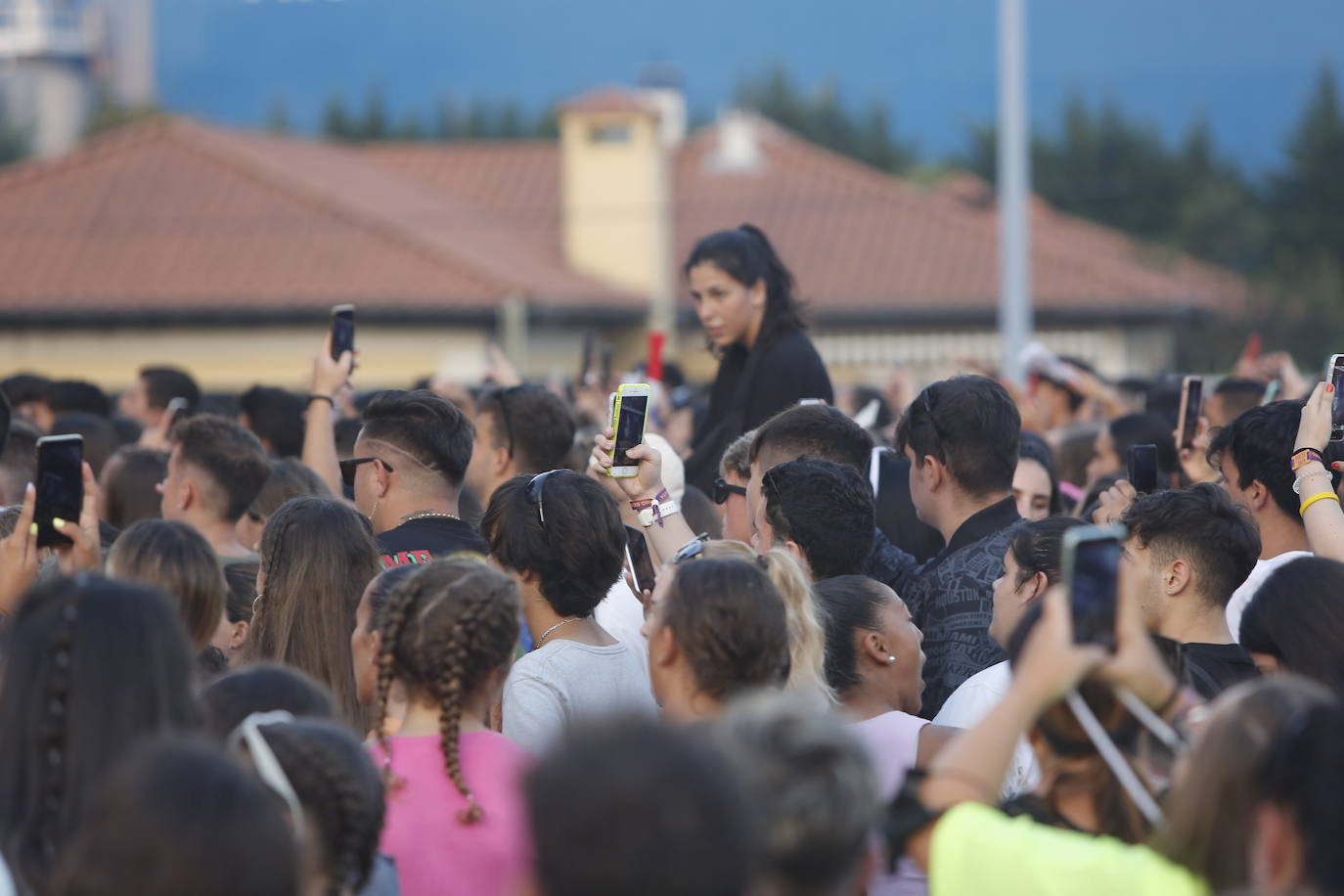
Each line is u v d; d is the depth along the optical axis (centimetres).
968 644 804
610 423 831
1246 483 863
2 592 678
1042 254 5719
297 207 5206
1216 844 428
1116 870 453
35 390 1593
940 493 859
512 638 603
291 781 466
